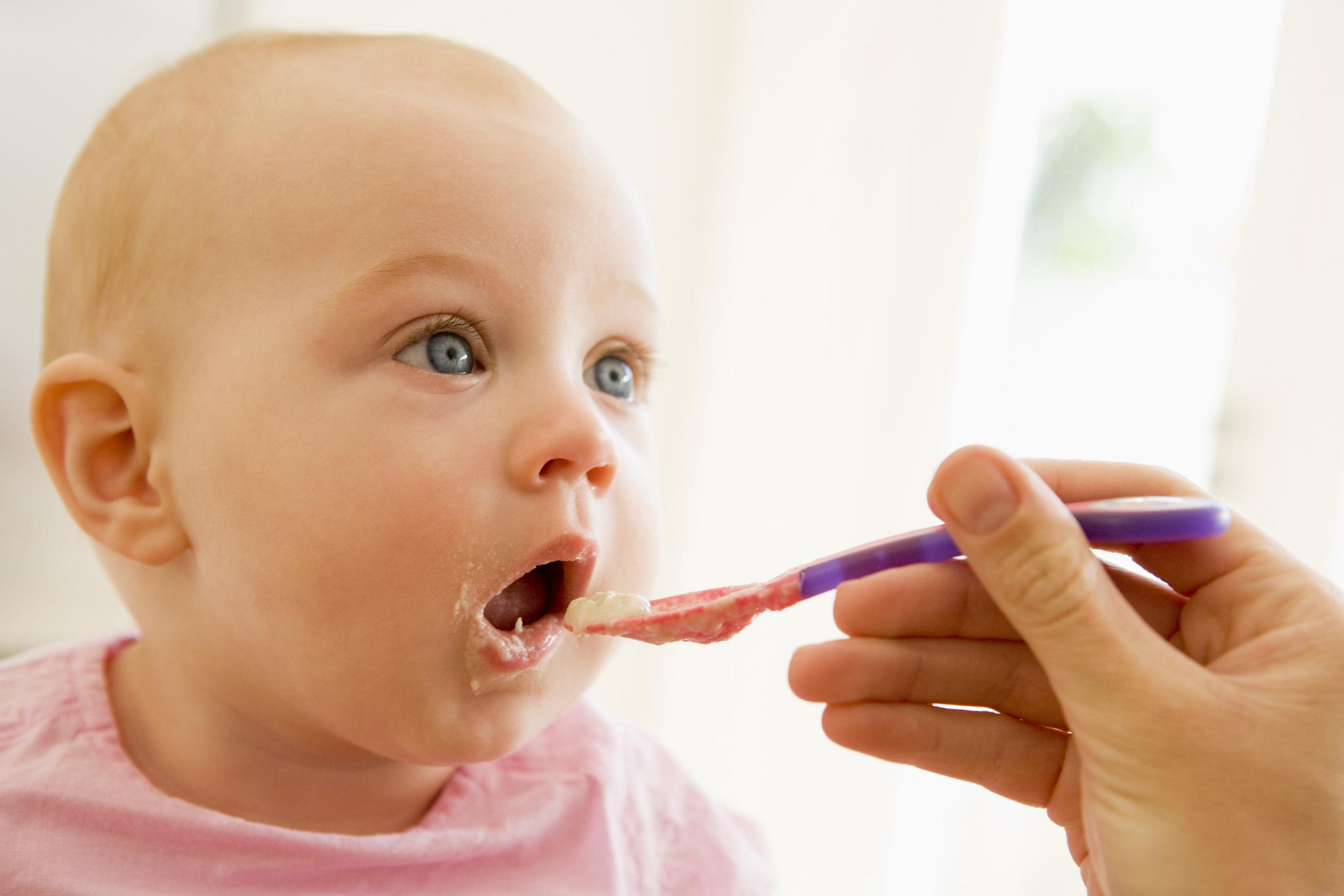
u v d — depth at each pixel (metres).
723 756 1.42
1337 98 1.03
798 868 1.30
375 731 0.60
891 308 1.25
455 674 0.58
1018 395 1.26
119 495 0.65
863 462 1.26
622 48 1.50
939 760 0.67
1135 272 1.20
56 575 1.12
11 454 1.09
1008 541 0.49
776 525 1.37
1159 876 0.52
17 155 1.07
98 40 1.11
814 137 1.38
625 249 0.66
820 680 0.65
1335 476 1.00
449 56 0.68
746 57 1.52
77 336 0.69
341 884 0.65
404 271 0.59
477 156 0.61
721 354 1.51
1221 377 1.11
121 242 0.65
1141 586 0.62
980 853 1.24
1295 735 0.50
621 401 0.69
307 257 0.60
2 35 1.06
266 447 0.58
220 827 0.63
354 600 0.58
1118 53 1.22
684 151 1.57
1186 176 1.17
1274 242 1.06
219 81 0.66
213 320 0.61
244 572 0.60
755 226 1.47
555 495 0.59
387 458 0.57
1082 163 1.24
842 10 1.35
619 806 0.77
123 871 0.61
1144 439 1.19
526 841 0.72
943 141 1.20
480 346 0.61
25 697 0.70
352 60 0.66
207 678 0.66
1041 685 0.66
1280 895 0.50
